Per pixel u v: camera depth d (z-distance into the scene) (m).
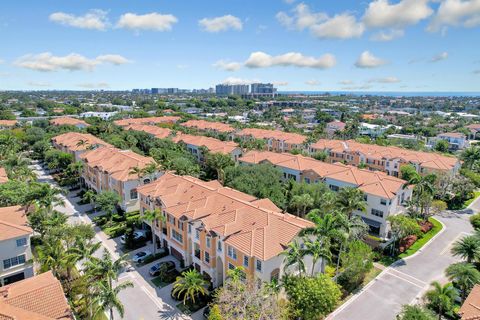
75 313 36.06
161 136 120.31
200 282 37.66
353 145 106.31
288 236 37.31
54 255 39.38
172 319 36.22
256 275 35.81
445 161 86.56
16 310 26.67
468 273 36.34
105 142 97.38
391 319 36.16
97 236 55.28
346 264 41.41
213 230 40.44
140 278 43.69
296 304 33.00
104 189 68.81
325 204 51.72
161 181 57.12
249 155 87.44
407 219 51.78
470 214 67.94
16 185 55.69
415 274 45.12
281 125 197.62
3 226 40.72
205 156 91.38
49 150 92.25
